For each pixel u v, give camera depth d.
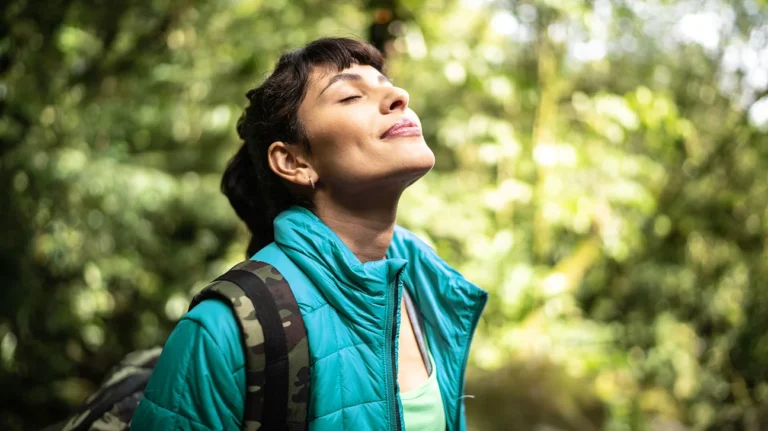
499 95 2.99
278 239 0.99
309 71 1.04
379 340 0.96
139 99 3.32
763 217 3.62
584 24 2.97
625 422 2.87
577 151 3.19
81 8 2.84
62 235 2.95
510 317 3.11
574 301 3.71
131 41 3.18
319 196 1.03
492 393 2.66
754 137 3.43
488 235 3.51
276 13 3.21
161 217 3.74
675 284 3.72
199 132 3.74
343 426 0.91
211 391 0.86
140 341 3.76
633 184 3.24
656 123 2.96
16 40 2.63
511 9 3.20
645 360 3.73
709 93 3.74
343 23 3.46
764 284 3.64
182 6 3.15
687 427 3.51
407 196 3.23
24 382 3.32
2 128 2.74
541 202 3.19
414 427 1.03
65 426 1.24
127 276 3.42
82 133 3.13
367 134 0.98
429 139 4.07
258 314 0.88
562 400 2.67
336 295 0.94
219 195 3.63
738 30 3.42
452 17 3.26
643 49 3.65
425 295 1.17
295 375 0.88
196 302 0.94
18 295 2.90
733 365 3.64
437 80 3.64
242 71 3.00
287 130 1.03
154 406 0.88
